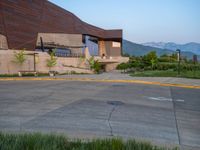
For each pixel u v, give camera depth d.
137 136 6.33
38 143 3.98
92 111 9.08
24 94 13.03
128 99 12.15
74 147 4.20
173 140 6.18
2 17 32.94
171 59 48.53
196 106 10.95
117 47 67.62
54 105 10.09
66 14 51.41
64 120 7.64
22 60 28.44
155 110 9.77
